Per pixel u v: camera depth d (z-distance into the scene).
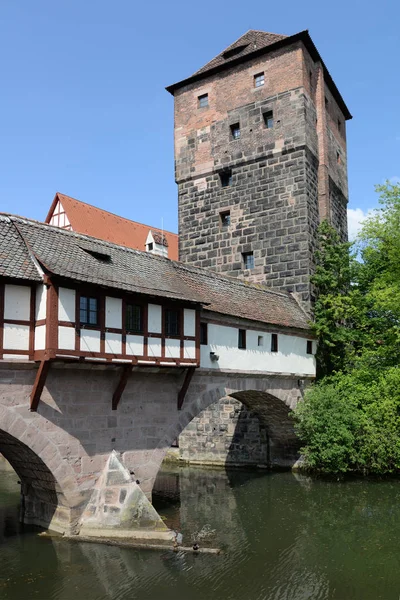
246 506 22.95
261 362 26.02
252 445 32.81
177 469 32.91
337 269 32.84
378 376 29.61
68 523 17.34
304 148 32.78
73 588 13.88
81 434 17.56
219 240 35.34
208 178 36.31
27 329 16.05
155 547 16.92
